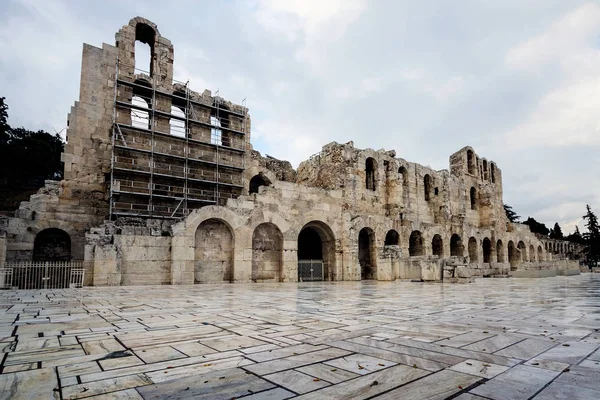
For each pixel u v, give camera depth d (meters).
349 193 35.75
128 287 21.25
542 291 18.84
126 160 32.59
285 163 45.25
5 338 6.98
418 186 43.44
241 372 4.87
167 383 4.45
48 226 29.00
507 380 4.52
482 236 47.59
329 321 8.91
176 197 33.88
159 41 36.44
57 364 5.25
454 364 5.21
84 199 30.75
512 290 19.61
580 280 31.50
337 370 4.94
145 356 5.67
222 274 27.19
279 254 30.11
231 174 39.12
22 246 27.73
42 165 57.38
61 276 24.84
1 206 44.47
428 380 4.53
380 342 6.59
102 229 23.55
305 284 26.17
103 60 33.25
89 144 31.69
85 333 7.46
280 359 5.48
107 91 33.03
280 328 7.97
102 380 4.55
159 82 35.69
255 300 14.09
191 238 25.31
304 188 31.59
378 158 39.50
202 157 37.28
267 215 29.05
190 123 37.12
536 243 61.16
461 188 49.25
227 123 40.47
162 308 11.52
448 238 42.53
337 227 33.25
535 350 6.02
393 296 15.95
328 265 33.41
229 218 27.08
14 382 4.48
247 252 27.62
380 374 4.77
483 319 9.21
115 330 7.78
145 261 23.75
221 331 7.64
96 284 21.72
